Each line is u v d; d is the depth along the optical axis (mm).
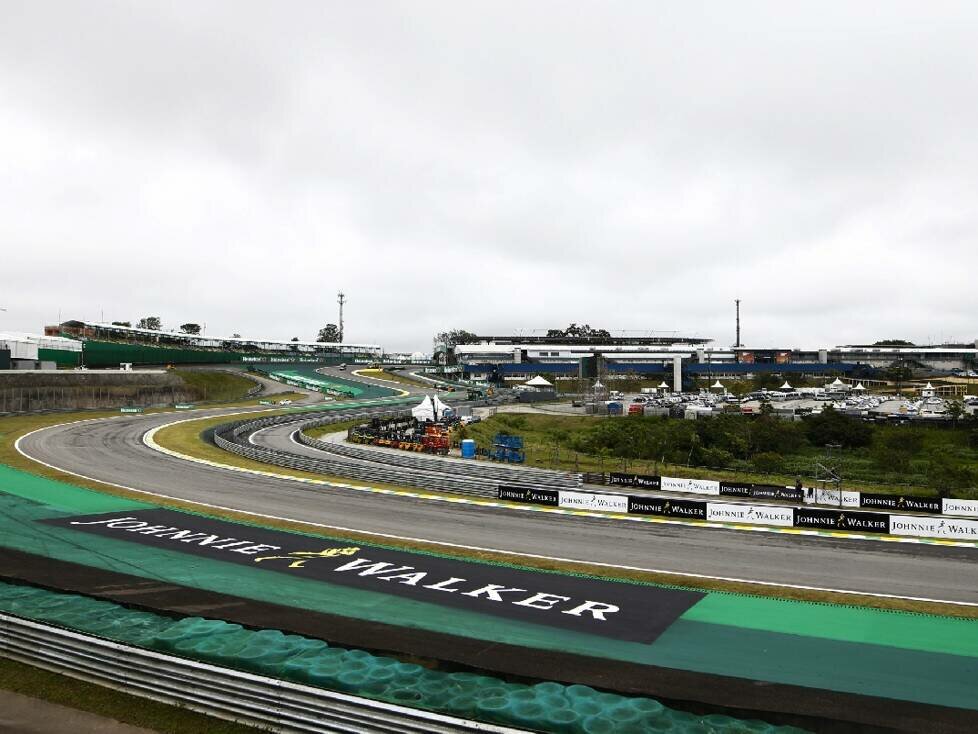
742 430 56062
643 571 17938
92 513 23000
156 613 13188
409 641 12484
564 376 132250
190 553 18328
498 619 13914
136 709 9812
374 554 18875
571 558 19109
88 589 14930
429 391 99750
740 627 13750
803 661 11984
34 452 36719
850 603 15438
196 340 151500
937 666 11844
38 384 61344
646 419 64562
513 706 9531
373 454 42594
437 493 29484
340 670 10547
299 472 34094
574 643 12672
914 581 17328
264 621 13281
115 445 40719
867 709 10062
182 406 69250
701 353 143125
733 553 20109
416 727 8664
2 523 21094
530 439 56500
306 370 120812
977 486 39000
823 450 55000
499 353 142875
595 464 43469
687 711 9547
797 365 135875
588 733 8867
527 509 26625
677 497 31938
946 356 158625
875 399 89375
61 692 10297
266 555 18375
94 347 87625
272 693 9414
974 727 9523
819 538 22453
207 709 9719
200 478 30875
